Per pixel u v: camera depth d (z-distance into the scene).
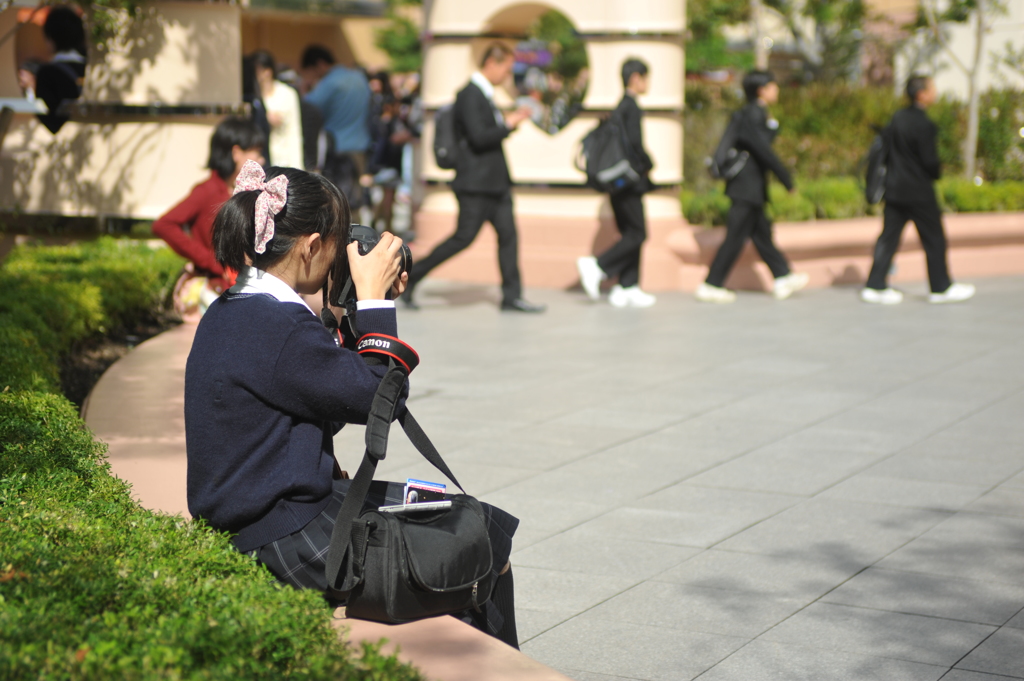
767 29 29.59
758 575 5.20
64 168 11.93
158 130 11.59
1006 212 17.44
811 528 5.82
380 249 3.40
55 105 11.68
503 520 3.61
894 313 12.83
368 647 2.66
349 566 3.16
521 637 4.57
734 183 13.30
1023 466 6.88
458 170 12.48
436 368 9.89
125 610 2.78
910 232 15.83
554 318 12.50
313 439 3.28
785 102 20.58
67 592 2.88
